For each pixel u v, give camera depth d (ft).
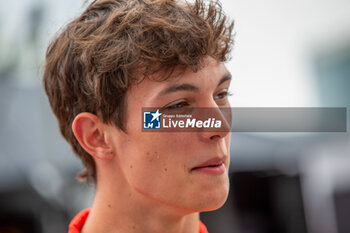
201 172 10.09
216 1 11.46
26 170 27.53
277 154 29.01
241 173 27.58
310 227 28.48
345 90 44.60
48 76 12.80
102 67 10.40
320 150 31.50
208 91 10.05
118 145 10.68
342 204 30.50
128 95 10.26
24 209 26.25
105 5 11.58
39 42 28.45
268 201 27.63
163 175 10.16
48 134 29.04
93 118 10.94
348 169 31.63
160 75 9.82
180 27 10.03
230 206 26.68
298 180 28.91
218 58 10.40
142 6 10.75
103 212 11.55
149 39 10.04
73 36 11.43
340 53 45.06
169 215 10.83
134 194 10.90
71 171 27.86
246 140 29.78
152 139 10.06
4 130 28.84
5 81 29.89
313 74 44.01
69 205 27.04
